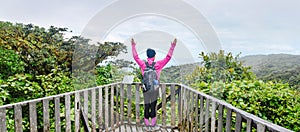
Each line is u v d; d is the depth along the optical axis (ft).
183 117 13.16
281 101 11.37
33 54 17.07
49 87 12.57
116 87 13.71
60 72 14.74
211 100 9.07
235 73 16.94
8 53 15.14
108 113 13.21
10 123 9.96
